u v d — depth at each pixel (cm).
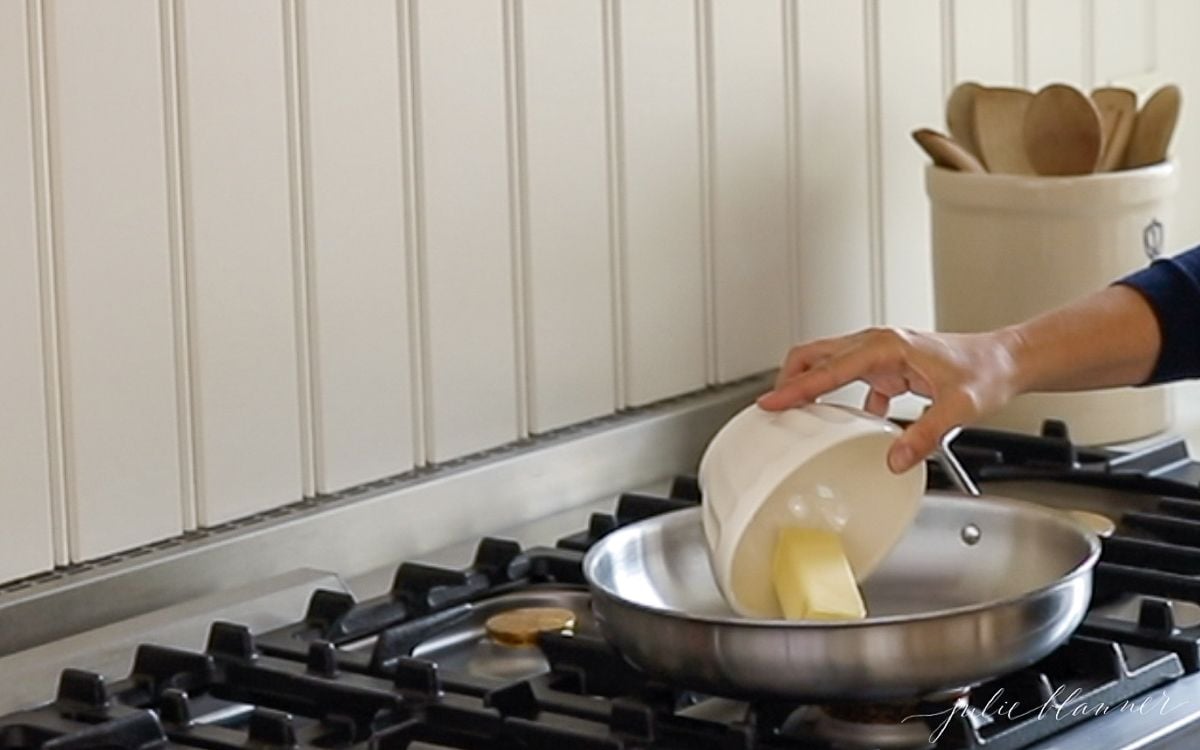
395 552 187
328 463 184
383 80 183
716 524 149
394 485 188
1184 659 152
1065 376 158
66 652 158
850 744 140
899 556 163
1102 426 220
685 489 195
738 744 137
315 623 166
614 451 207
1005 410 220
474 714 143
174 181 169
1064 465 203
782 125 224
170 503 173
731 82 217
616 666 151
